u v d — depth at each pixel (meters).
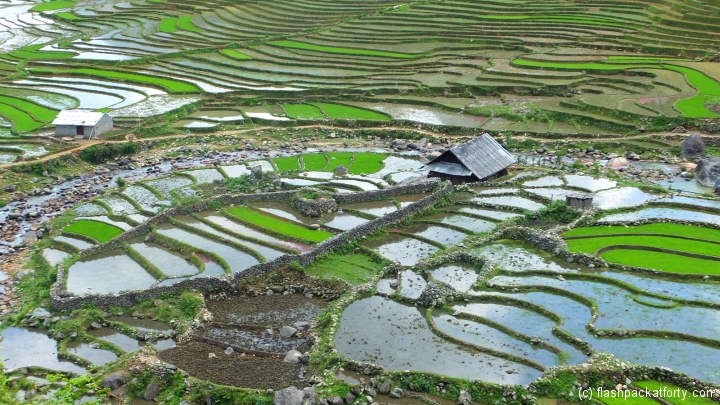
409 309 42.78
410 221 56.12
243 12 148.25
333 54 116.12
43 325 43.31
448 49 114.62
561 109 87.44
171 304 44.59
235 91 100.25
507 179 66.81
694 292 42.50
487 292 43.84
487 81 98.00
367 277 47.03
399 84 100.12
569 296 42.69
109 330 42.88
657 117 80.75
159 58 119.25
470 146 67.25
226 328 42.25
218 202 59.69
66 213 62.25
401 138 85.19
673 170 70.19
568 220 54.81
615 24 116.19
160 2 165.38
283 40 126.81
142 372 37.34
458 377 34.91
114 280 47.75
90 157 78.44
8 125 86.50
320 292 45.84
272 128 89.12
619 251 48.66
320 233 53.25
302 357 38.38
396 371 35.56
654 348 36.56
